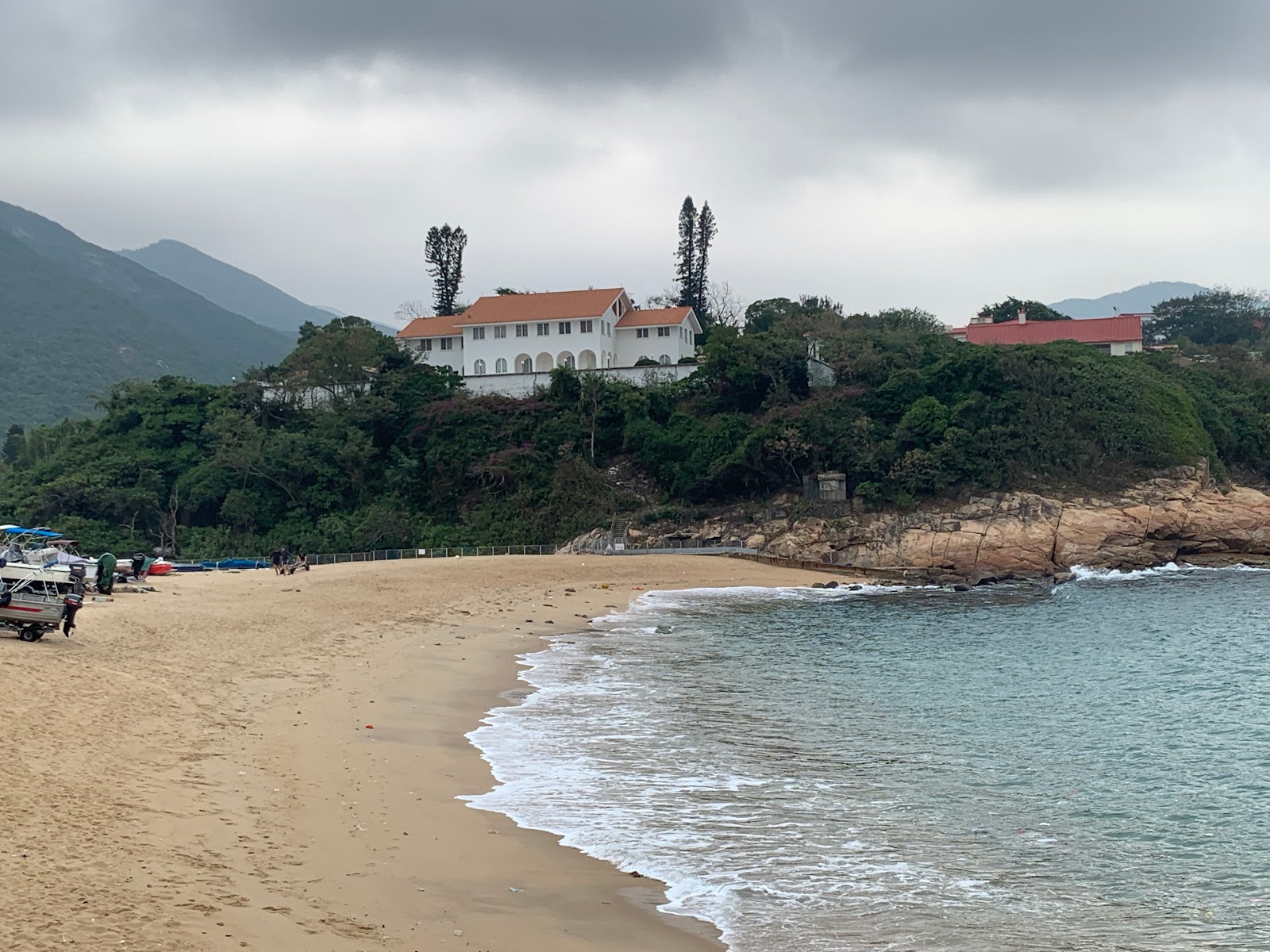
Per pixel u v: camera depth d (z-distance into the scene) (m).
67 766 19.02
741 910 16.84
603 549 86.00
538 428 97.00
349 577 64.00
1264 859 20.69
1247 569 82.38
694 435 93.69
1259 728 32.19
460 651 40.53
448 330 110.75
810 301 138.75
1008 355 92.69
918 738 29.88
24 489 96.12
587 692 34.22
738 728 29.88
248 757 21.89
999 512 82.75
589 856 18.75
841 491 86.75
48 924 12.33
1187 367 108.12
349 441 96.50
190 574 65.44
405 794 21.06
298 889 15.16
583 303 108.19
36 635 31.25
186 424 100.06
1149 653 46.19
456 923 14.92
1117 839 21.78
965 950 15.91
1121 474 87.94
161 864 15.04
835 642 47.94
